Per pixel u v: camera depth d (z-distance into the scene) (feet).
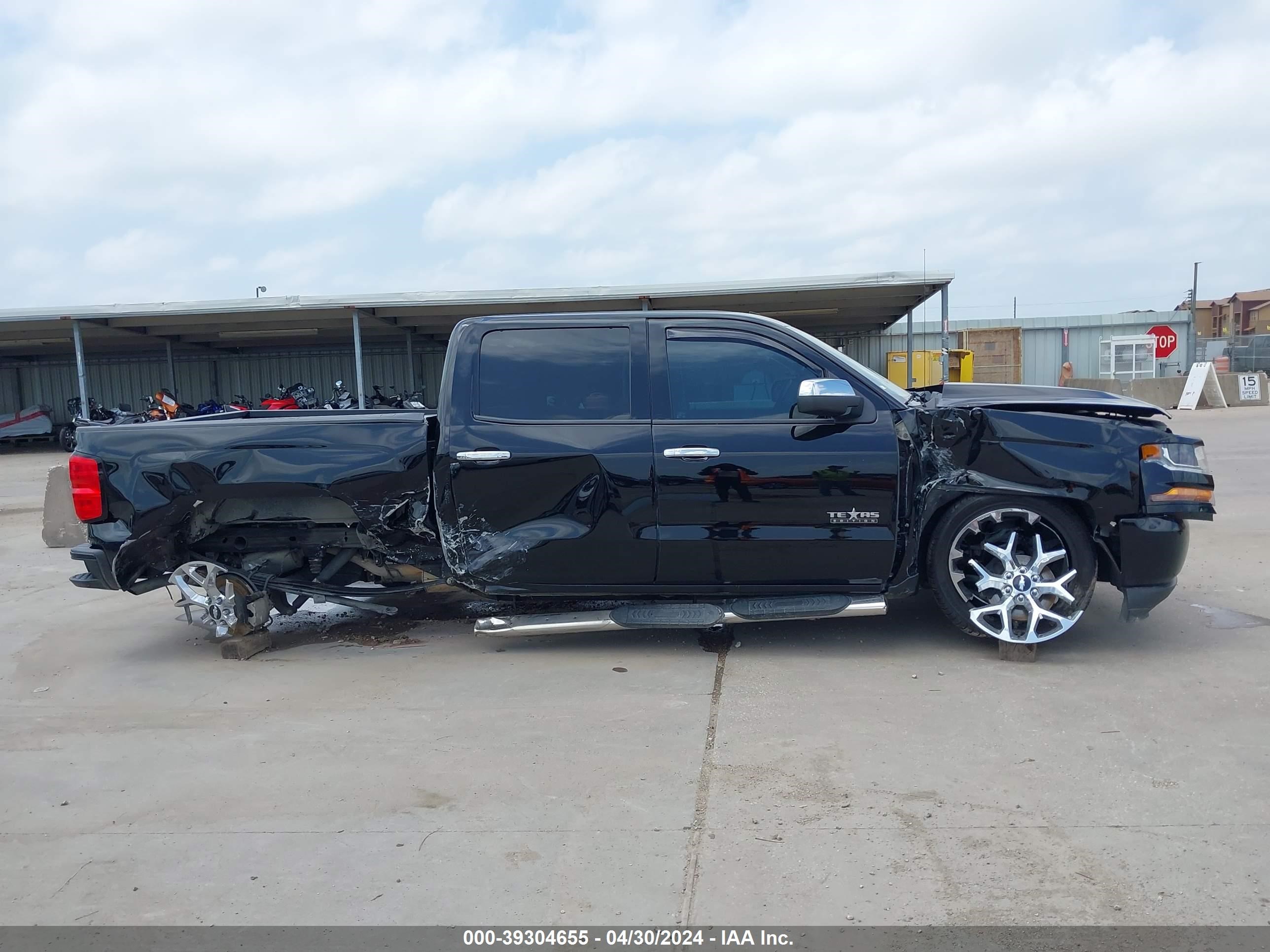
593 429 16.06
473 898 9.33
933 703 13.99
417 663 17.08
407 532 17.06
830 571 15.99
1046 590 15.53
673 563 16.11
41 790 12.21
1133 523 15.07
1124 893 9.03
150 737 13.96
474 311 73.56
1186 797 10.87
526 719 14.02
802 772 11.86
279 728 14.10
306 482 16.46
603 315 16.57
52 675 17.26
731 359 16.19
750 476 15.72
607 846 10.25
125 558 17.02
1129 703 13.82
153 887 9.76
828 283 64.80
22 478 58.03
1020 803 10.87
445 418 16.40
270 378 101.04
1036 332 98.37
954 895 9.09
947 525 15.67
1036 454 15.12
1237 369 102.12
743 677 15.52
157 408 77.51
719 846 10.15
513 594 16.67
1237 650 16.14
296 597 20.77
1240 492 33.96
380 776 12.25
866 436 15.61
